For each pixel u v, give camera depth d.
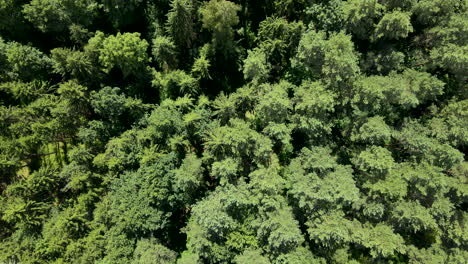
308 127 39.72
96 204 39.94
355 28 43.25
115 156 41.78
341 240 38.31
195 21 46.66
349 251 40.94
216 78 50.94
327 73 39.53
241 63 49.41
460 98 44.31
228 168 37.78
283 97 40.78
